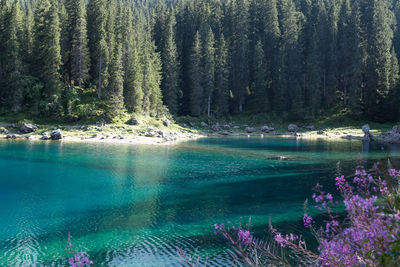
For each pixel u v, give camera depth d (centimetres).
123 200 2088
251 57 10350
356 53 8744
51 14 6869
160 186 2494
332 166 3484
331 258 360
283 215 1755
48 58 6638
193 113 9044
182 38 10688
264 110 9450
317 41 9438
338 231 405
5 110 6606
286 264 444
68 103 6625
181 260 1216
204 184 2575
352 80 8731
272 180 2741
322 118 8969
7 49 6906
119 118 7044
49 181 2597
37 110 6600
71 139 5653
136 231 1534
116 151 4462
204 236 1465
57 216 1753
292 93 9388
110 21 7938
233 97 9944
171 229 1560
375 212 351
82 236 1469
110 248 1337
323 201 458
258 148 5272
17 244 1372
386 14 10956
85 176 2811
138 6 19175
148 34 9612
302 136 7831
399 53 10356
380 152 4722
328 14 10125
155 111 7988
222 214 1791
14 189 2333
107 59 7112
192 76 9025
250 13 10750
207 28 9688
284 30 10225
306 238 1361
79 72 7275
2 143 4950
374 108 8556
